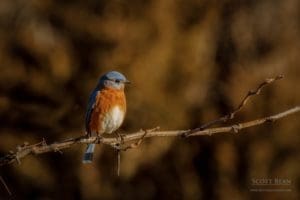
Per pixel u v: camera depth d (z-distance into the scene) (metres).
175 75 17.66
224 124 17.23
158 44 17.62
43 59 18.08
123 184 17.61
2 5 19.19
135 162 17.12
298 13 18.59
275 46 17.83
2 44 18.31
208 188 17.47
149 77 17.47
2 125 18.12
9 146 18.11
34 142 18.05
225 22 18.42
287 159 16.88
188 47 17.78
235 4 18.62
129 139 5.43
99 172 17.59
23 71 18.05
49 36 18.39
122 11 17.80
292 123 16.81
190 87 17.61
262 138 16.92
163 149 17.25
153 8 17.69
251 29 18.23
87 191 17.66
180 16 17.98
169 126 17.38
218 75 17.77
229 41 18.11
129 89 17.36
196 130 5.22
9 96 18.06
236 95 17.16
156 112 17.28
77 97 17.95
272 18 18.42
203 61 17.84
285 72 17.28
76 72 17.94
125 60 17.53
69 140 5.35
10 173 18.05
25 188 18.06
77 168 17.67
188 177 17.52
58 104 17.95
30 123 18.09
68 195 17.91
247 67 17.61
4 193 18.05
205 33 18.02
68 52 18.02
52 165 17.92
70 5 18.27
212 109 17.52
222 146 17.16
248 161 16.98
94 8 18.09
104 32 17.66
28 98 18.11
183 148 17.44
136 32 17.66
